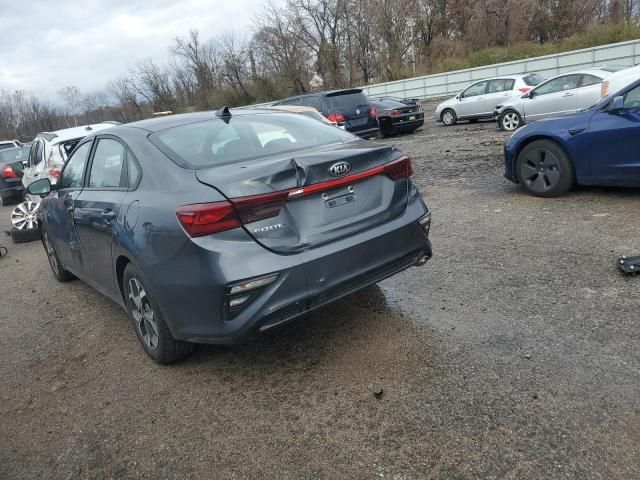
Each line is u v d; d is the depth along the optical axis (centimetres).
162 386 338
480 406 272
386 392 296
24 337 455
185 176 314
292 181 292
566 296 378
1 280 664
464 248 508
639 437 237
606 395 267
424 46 4259
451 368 309
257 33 4600
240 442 273
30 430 311
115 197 366
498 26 4166
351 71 4466
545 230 527
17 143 2258
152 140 357
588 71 1234
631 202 575
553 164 626
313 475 243
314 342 365
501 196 688
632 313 342
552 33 4081
